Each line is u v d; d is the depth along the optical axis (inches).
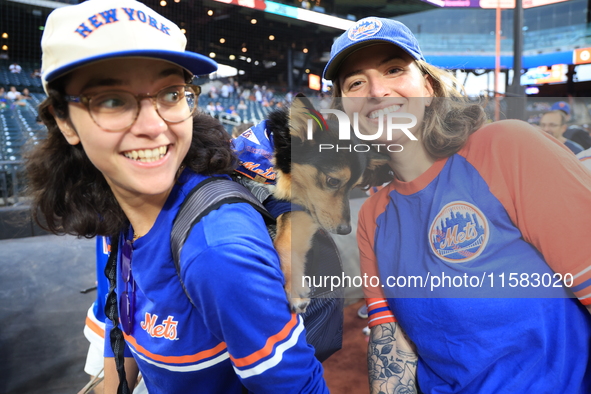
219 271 23.1
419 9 634.2
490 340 29.3
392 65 33.8
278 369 25.6
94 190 28.4
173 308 27.0
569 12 594.2
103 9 22.6
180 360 28.4
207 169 28.1
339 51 34.3
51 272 146.5
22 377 83.7
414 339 32.3
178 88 25.0
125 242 29.7
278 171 29.9
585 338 29.4
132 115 23.7
